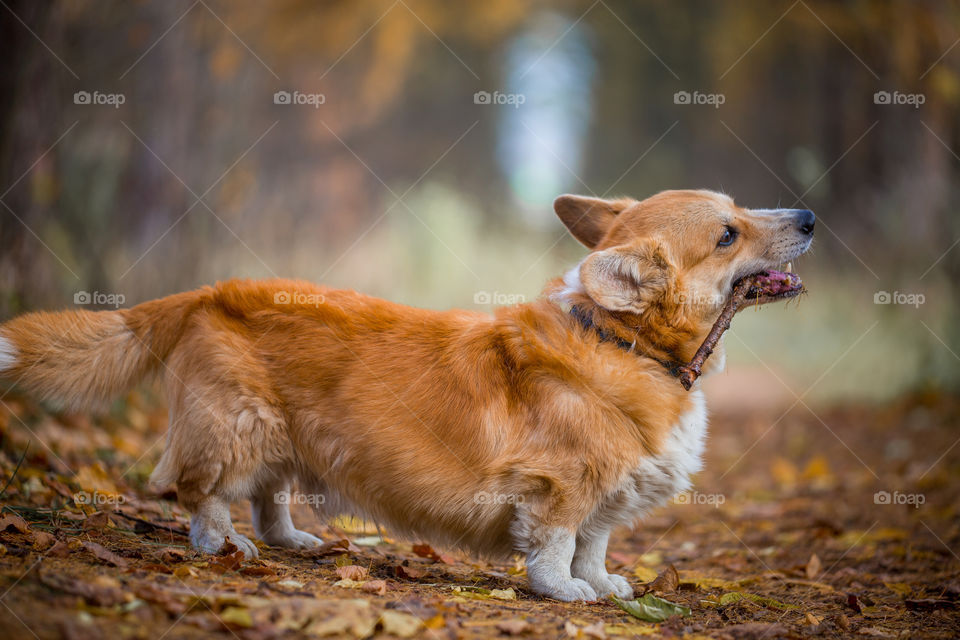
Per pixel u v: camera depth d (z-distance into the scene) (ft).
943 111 51.34
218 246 40.09
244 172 45.68
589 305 17.29
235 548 16.33
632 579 19.99
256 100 59.41
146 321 17.39
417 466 16.43
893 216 51.60
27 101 28.86
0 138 28.17
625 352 16.94
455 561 20.27
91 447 24.64
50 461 21.68
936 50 52.13
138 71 42.34
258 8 62.90
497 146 118.62
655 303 17.10
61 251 32.58
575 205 20.97
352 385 16.74
